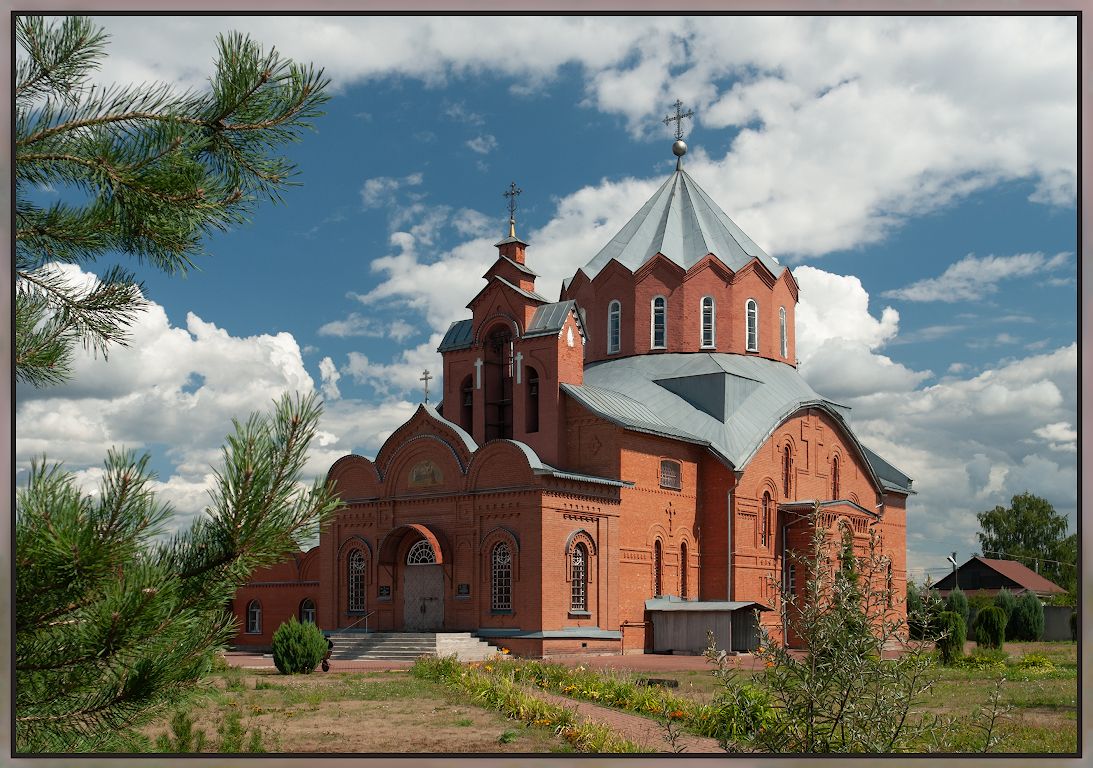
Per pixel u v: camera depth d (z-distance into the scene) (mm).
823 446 54781
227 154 9062
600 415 44406
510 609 40781
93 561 6656
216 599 7512
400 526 43406
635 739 18578
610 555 42938
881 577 12516
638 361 53562
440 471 43719
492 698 23625
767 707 13656
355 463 46469
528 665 29625
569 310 46500
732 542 47125
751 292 55500
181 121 8688
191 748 15742
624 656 42344
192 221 8898
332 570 46281
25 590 6762
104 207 8930
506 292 47594
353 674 32781
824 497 54438
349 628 45156
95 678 7234
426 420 44531
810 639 11828
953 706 23203
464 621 41969
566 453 45344
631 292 54438
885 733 11648
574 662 37375
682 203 57938
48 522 6625
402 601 44000
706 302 54375
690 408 50031
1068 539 110375
